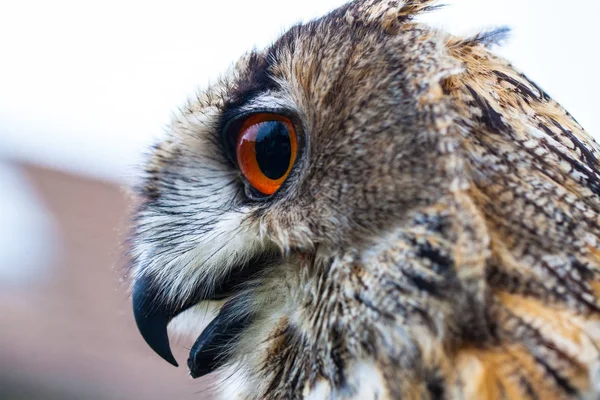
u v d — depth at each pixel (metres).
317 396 1.01
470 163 1.00
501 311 0.99
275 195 1.04
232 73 1.06
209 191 1.06
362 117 1.01
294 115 1.03
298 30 1.05
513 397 0.98
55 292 1.66
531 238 0.99
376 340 1.00
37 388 1.40
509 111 1.01
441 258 0.99
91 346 1.53
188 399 1.46
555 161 1.01
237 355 1.06
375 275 1.00
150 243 1.08
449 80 1.01
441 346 0.99
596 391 0.98
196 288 1.07
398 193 1.00
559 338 0.98
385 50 1.02
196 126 1.06
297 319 1.03
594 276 0.99
